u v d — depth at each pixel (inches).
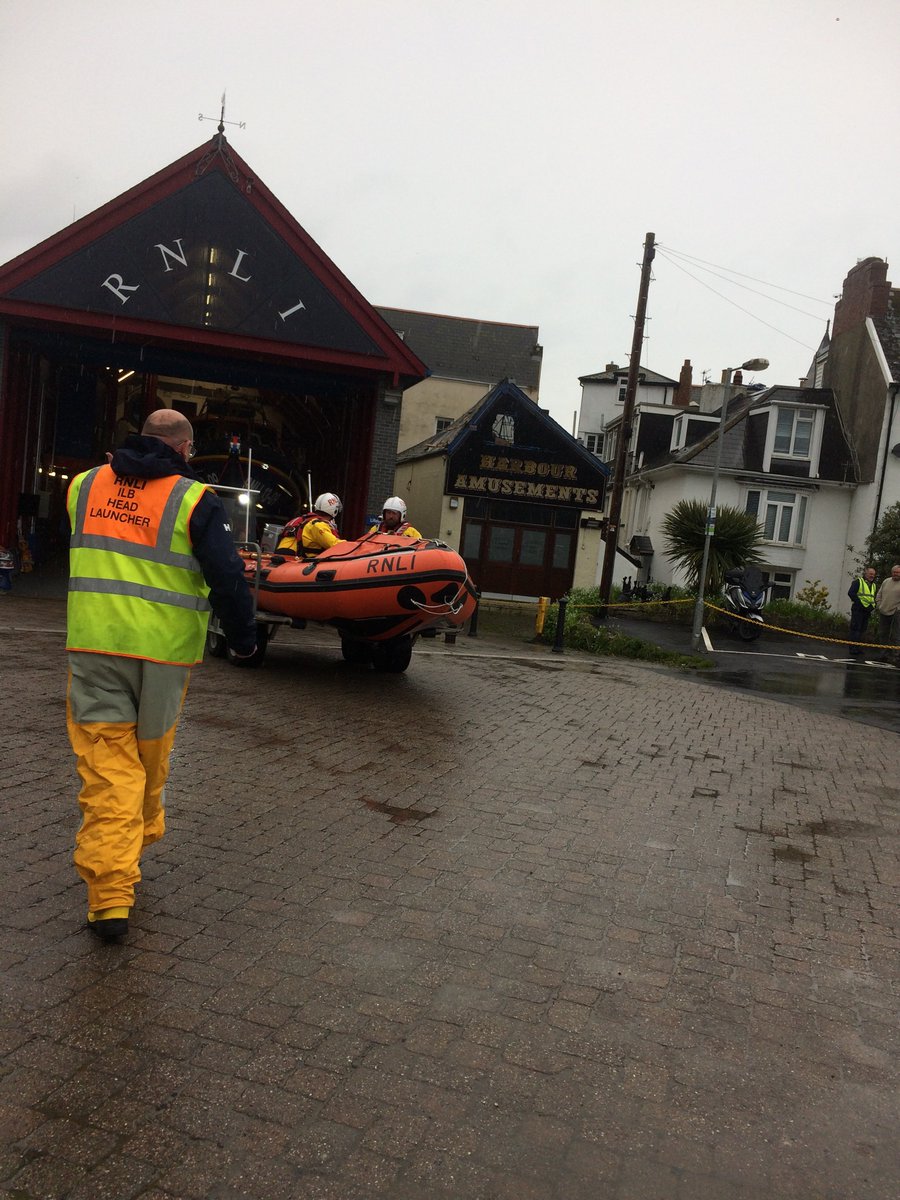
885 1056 117.6
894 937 156.6
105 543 132.0
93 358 674.2
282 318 642.2
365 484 690.2
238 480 909.8
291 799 204.5
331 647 474.9
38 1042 104.3
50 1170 85.2
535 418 999.0
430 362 1593.3
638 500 1339.8
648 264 853.8
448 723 303.4
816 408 1139.3
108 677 130.5
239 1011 114.7
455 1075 105.3
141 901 144.2
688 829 208.7
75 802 185.9
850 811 237.3
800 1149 97.3
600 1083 106.3
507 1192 87.3
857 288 1185.4
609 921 152.9
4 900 139.4
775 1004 129.3
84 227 607.2
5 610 506.0
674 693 428.8
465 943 139.5
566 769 255.1
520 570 1010.7
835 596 1148.5
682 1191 89.4
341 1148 91.4
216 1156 88.8
